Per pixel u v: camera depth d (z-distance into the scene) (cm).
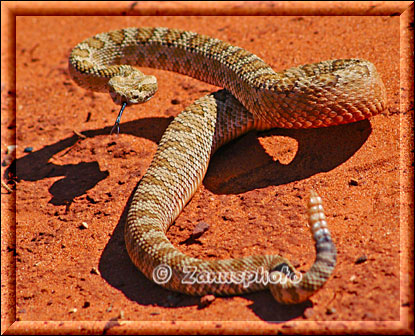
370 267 516
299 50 953
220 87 932
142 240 584
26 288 604
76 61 883
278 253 570
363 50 890
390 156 677
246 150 768
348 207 616
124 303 549
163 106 922
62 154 857
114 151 828
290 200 650
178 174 693
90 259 634
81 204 732
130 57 955
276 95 684
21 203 759
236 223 636
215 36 1086
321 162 701
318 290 481
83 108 980
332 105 668
